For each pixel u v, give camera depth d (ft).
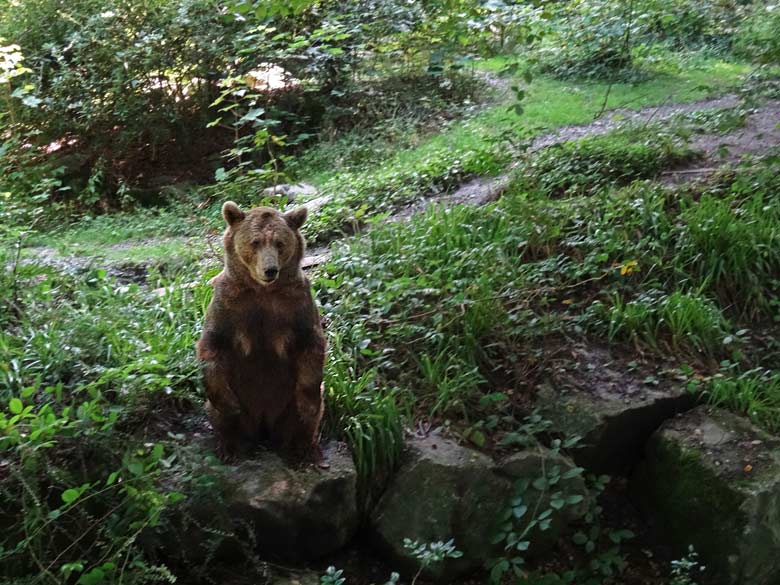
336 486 16.33
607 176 28.76
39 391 16.97
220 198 33.37
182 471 15.62
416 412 19.07
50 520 13.89
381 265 22.40
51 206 35.01
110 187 40.68
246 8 25.95
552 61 51.60
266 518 15.69
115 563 14.03
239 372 15.89
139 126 41.63
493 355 20.88
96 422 15.89
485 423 19.12
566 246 24.27
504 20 32.60
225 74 42.93
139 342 18.28
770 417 19.51
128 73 41.22
